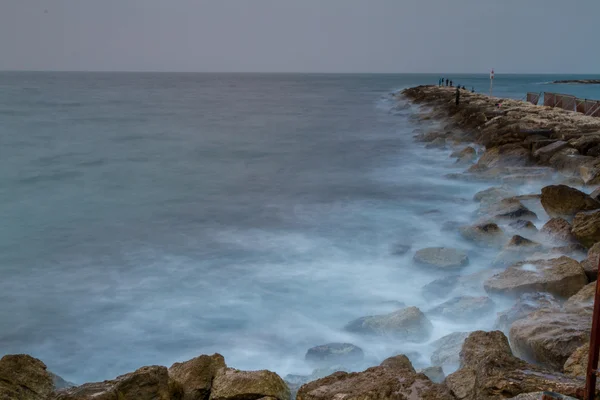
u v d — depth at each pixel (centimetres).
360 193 2067
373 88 12462
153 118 5247
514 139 2241
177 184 2330
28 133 4003
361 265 1270
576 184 1611
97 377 856
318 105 7000
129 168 2714
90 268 1323
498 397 470
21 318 1059
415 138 3431
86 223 1736
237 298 1112
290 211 1834
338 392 537
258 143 3581
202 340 945
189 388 616
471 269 1169
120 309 1085
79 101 7488
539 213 1410
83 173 2578
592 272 906
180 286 1192
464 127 3231
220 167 2739
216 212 1847
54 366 886
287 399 602
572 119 2605
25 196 2117
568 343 613
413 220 1644
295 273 1236
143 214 1839
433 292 1038
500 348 642
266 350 897
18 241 1553
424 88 7038
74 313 1076
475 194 1767
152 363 881
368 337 887
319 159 2916
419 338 863
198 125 4662
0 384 575
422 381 538
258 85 15212
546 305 805
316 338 927
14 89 10588
